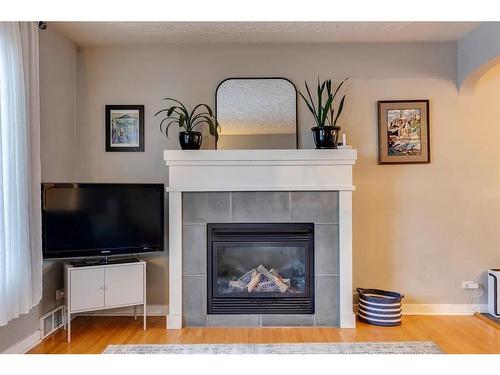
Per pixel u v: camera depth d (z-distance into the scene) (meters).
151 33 3.48
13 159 2.46
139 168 3.74
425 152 3.69
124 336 3.16
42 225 3.02
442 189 3.71
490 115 3.70
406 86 3.72
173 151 3.37
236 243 3.42
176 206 3.39
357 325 3.41
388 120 3.71
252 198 3.42
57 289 3.34
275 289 3.46
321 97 3.55
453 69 3.71
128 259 3.47
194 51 3.74
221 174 3.38
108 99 3.74
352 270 3.63
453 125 3.71
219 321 3.41
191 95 3.74
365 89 3.73
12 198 2.45
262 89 3.73
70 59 3.63
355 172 3.73
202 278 3.42
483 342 2.99
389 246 3.71
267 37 3.59
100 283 3.20
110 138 3.73
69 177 3.61
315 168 3.37
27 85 2.65
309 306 3.40
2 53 2.40
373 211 3.71
